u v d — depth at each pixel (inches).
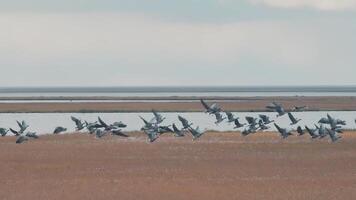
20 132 2866.6
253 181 1966.0
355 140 3122.5
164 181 1959.9
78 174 2119.8
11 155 2625.5
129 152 2719.0
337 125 3038.9
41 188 1828.2
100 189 1804.9
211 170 2201.0
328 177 2046.0
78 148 2871.6
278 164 2351.1
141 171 2182.6
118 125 2827.3
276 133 3469.5
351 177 2042.3
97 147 2906.0
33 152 2726.4
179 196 1708.9
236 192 1770.4
